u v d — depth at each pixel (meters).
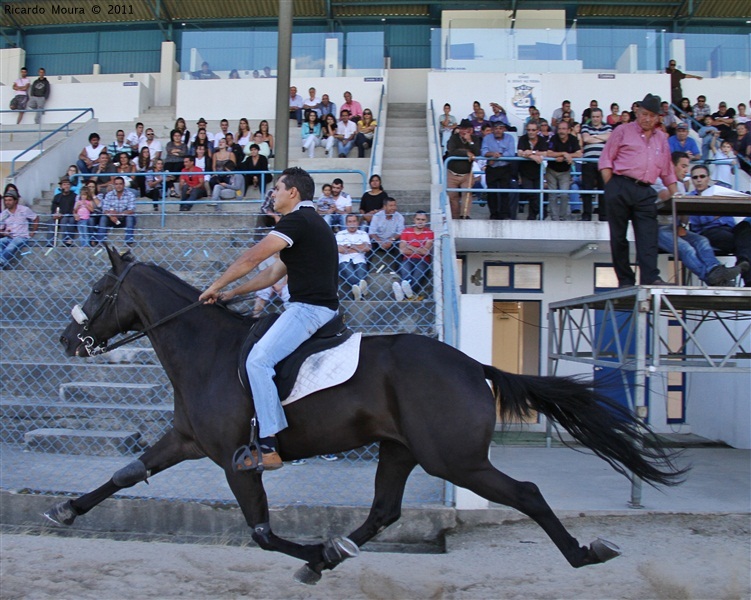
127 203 11.02
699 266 6.82
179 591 4.86
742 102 16.70
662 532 6.15
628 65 16.55
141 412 8.48
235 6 19.78
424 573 5.23
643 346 6.08
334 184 10.59
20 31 20.88
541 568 5.32
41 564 5.34
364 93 16.95
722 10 19.41
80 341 5.07
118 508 6.28
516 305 12.23
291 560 5.53
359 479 7.15
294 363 4.44
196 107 16.95
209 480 7.08
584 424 4.58
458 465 4.29
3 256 10.15
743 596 4.75
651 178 6.52
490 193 11.39
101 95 17.55
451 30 16.45
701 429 11.56
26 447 8.21
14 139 16.62
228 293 4.93
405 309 8.43
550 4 19.44
